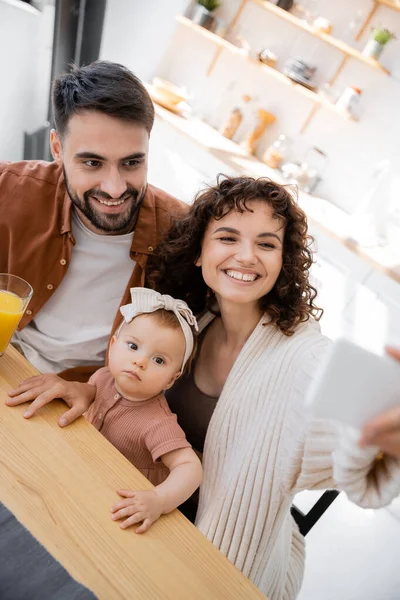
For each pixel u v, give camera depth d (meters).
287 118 2.84
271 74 2.65
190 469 0.91
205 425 1.19
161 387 1.02
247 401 1.03
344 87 2.66
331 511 1.85
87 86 1.10
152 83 3.12
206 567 0.69
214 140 2.79
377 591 1.57
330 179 2.79
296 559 1.28
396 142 2.56
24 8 2.09
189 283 1.22
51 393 0.87
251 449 0.99
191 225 1.12
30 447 0.77
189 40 2.96
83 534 0.67
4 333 0.92
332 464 0.84
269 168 2.75
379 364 0.57
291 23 2.70
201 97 3.05
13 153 2.48
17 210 1.31
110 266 1.35
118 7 2.80
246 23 2.82
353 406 0.59
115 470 0.78
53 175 1.35
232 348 1.17
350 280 2.54
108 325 1.39
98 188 1.19
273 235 1.03
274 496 0.99
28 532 0.64
